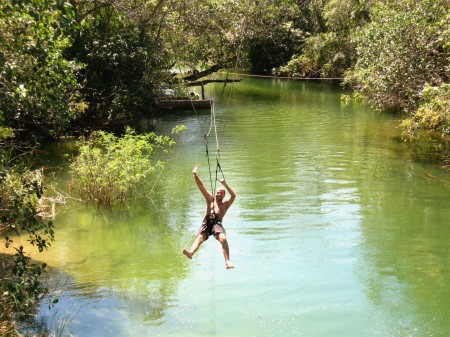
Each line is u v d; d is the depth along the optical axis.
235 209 11.52
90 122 20.97
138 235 10.16
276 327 6.73
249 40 37.28
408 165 15.52
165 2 24.22
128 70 21.47
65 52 19.61
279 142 18.86
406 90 19.53
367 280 8.11
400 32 19.62
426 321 6.96
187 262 8.86
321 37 40.41
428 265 8.67
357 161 15.99
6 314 6.85
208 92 34.97
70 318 6.93
